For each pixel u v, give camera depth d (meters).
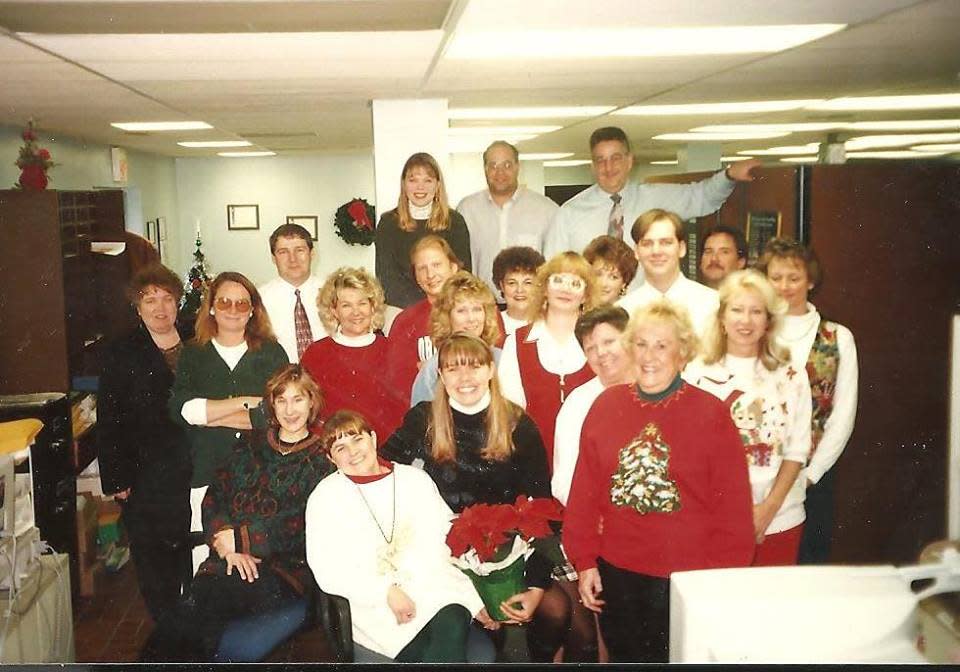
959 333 2.04
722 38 1.74
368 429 2.01
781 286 2.03
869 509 2.11
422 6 1.51
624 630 2.09
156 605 2.05
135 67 1.73
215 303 1.98
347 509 2.04
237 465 2.03
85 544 2.04
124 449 2.01
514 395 2.02
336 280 1.98
